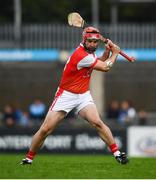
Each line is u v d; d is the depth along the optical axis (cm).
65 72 2930
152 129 5812
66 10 11275
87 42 2900
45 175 2675
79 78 2927
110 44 2956
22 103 8331
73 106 2944
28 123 6869
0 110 8312
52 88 8306
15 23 8688
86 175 2680
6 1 11006
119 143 5831
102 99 7919
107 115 7031
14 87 8319
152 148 5806
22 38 8300
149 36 8169
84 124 6862
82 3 11325
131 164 3084
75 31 8238
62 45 8244
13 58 8238
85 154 5812
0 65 8275
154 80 8225
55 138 5825
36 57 8206
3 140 5919
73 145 5816
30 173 2727
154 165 3050
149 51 8131
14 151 5909
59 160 3528
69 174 2705
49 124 2952
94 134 5803
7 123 6850
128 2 8588
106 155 5709
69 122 6962
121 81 8212
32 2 11100
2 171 2780
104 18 11494
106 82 8225
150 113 8200
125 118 6881
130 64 8212
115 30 8169
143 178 2619
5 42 8306
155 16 11338
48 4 11194
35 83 8300
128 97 8244
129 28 8169
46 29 8269
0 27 8288
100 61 2919
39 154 5812
